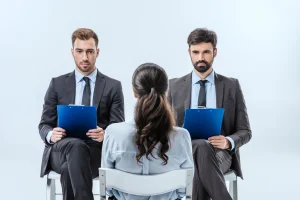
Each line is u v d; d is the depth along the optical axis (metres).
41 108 6.78
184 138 2.13
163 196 2.11
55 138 2.73
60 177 2.70
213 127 2.72
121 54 6.58
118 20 6.57
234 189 3.02
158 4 6.54
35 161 5.94
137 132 2.06
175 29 6.56
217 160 2.65
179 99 3.27
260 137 6.71
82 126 2.75
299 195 4.41
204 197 2.67
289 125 6.71
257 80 6.74
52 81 3.28
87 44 3.23
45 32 6.64
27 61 6.71
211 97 3.24
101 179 2.04
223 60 6.75
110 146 2.11
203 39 3.21
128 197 2.09
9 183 4.86
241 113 3.17
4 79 6.74
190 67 6.58
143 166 2.08
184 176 2.06
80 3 6.57
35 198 4.30
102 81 3.29
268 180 5.05
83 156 2.62
